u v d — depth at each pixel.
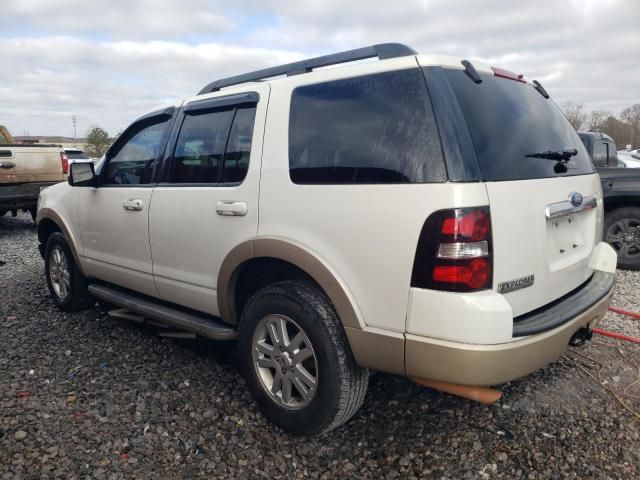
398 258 2.23
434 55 2.40
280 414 2.76
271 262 2.87
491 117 2.40
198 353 3.79
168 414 2.96
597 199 3.05
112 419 2.89
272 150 2.79
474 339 2.08
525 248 2.31
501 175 2.27
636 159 7.04
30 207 9.80
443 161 2.17
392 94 2.41
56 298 4.79
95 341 4.03
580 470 2.45
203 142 3.26
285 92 2.85
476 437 2.71
